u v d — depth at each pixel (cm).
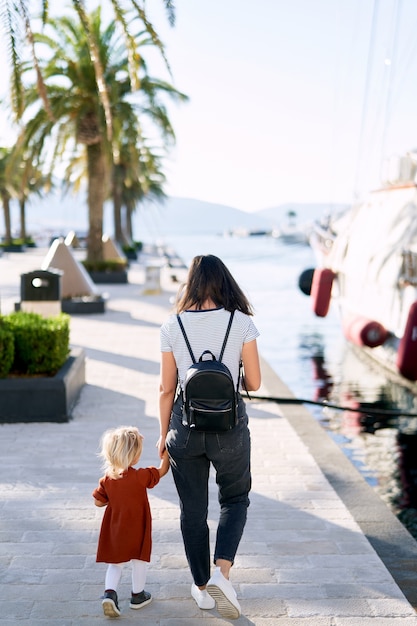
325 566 425
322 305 1823
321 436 727
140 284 2747
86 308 1802
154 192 6172
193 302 351
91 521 489
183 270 3472
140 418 786
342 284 1820
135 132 2212
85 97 2239
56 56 2158
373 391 1235
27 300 1348
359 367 1450
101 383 978
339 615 366
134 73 1008
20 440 691
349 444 883
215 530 481
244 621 359
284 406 870
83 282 1925
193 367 333
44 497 536
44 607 371
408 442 891
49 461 626
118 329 1533
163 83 2242
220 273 355
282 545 455
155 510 513
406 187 1545
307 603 378
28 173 2228
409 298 1331
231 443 340
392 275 1411
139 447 359
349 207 2292
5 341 761
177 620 359
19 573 409
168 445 348
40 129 2208
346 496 549
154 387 954
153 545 451
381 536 471
